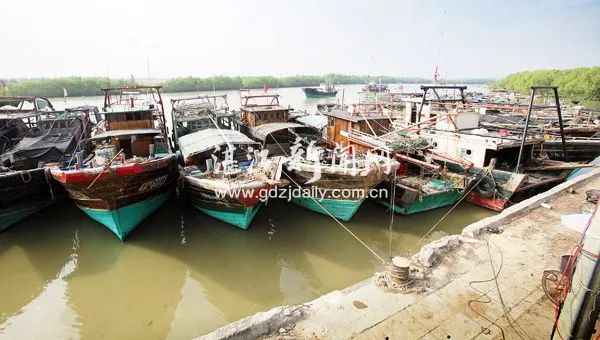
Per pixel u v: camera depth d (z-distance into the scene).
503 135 17.77
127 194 13.43
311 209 16.62
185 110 25.34
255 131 21.11
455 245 9.70
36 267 12.59
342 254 13.44
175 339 9.25
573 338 5.44
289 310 6.95
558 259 9.10
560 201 13.29
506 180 16.09
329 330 6.61
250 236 14.75
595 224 5.10
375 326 6.71
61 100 68.56
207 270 12.52
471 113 20.02
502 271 8.52
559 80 82.88
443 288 7.85
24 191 14.71
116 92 26.11
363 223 15.83
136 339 9.28
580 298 5.25
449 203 17.20
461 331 6.62
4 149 19.16
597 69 72.38
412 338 6.46
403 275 7.80
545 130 23.36
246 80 114.69
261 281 11.91
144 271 12.41
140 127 19.33
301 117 29.70
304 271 12.43
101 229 15.25
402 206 16.00
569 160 21.09
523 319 6.94
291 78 135.50
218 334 6.30
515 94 59.91
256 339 6.43
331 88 77.06
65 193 17.19
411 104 26.66
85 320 10.01
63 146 17.28
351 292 7.71
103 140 17.78
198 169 16.20
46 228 15.28
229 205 13.95
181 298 11.02
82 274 12.22
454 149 18.62
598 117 30.53
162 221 16.06
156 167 14.19
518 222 11.34
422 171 18.12
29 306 10.60
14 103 31.61
